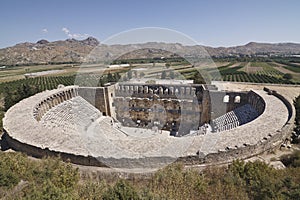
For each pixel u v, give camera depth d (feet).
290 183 50.06
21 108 127.85
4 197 43.88
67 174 55.06
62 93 174.70
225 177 55.16
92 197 45.21
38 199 40.60
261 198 46.39
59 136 87.51
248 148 76.38
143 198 44.80
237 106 166.20
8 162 58.03
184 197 47.88
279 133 86.53
